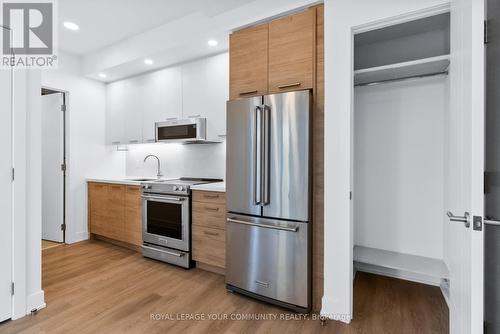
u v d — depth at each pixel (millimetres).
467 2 1132
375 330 1763
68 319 1876
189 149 3686
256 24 2338
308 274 1954
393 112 2529
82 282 2469
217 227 2586
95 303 2096
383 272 2607
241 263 2207
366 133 2654
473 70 1038
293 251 1975
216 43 2734
